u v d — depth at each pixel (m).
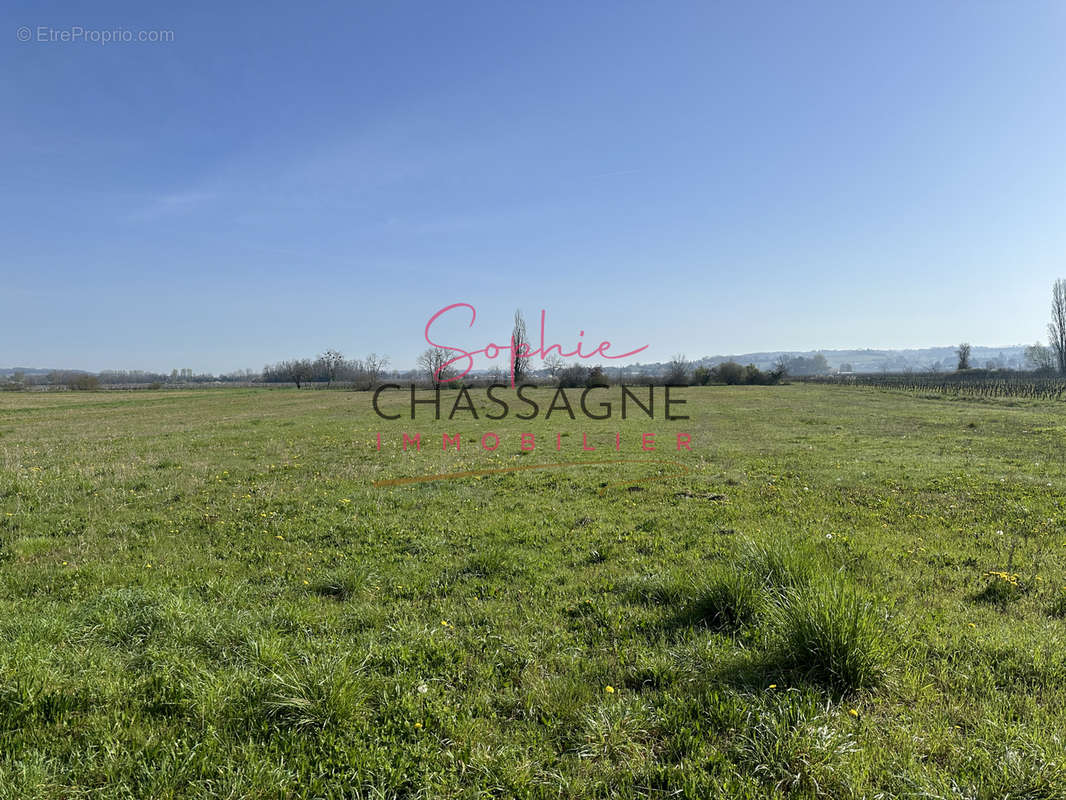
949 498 10.30
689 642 4.86
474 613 5.70
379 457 16.91
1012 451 16.27
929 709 3.87
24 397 60.50
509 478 13.39
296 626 5.29
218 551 7.83
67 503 10.47
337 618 5.53
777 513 9.50
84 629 5.02
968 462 14.37
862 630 4.15
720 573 5.72
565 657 4.72
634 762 3.47
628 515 9.72
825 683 4.09
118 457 16.47
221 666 4.48
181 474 13.66
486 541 8.30
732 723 3.75
